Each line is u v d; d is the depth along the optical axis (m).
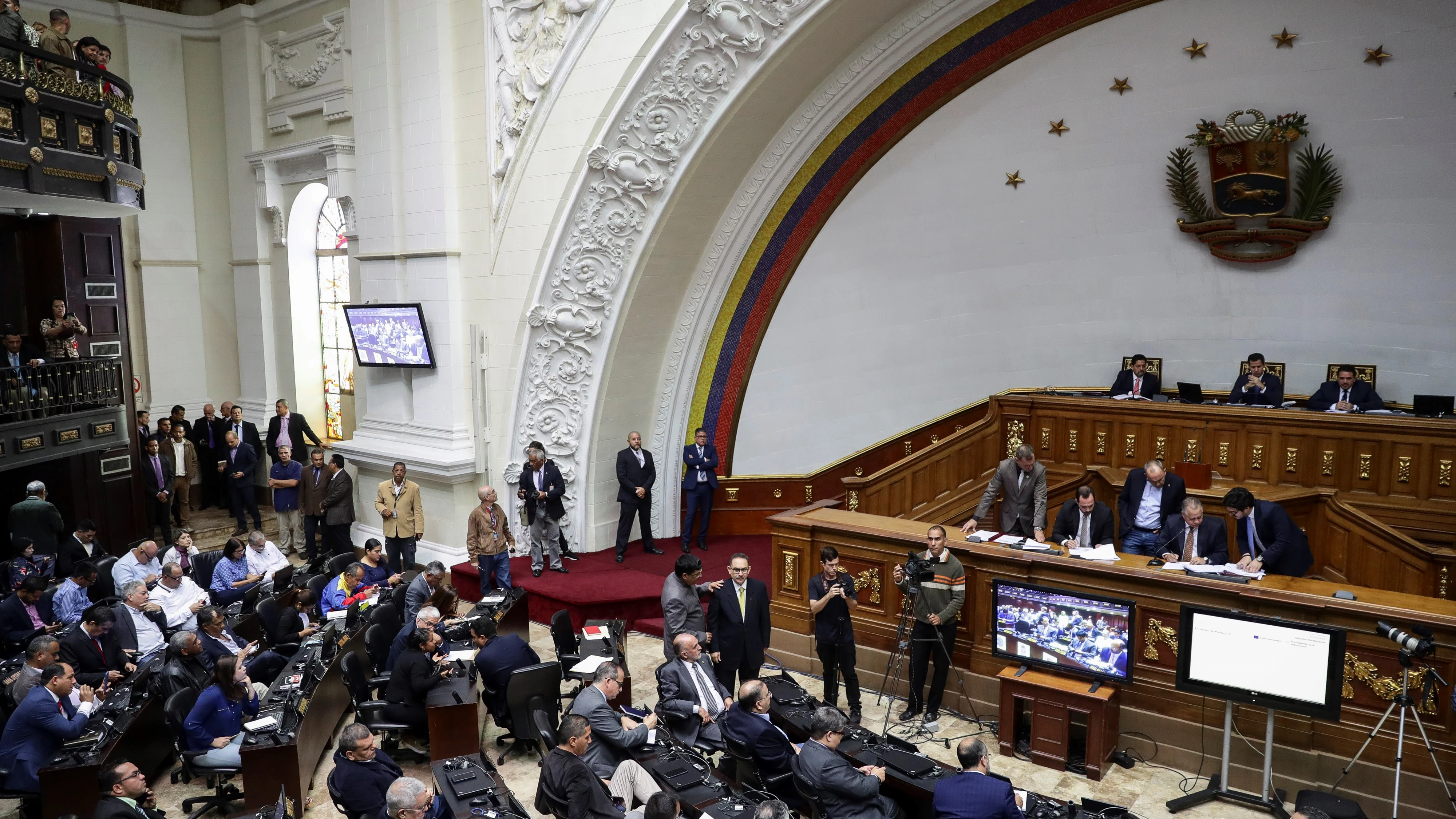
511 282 11.84
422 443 12.65
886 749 6.03
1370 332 10.29
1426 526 8.88
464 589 11.36
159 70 15.63
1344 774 5.91
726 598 7.58
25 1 14.13
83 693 6.95
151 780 7.19
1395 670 6.04
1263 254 10.65
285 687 7.20
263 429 16.11
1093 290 11.66
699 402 13.12
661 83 10.60
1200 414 9.92
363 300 13.23
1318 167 10.23
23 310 12.70
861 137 12.16
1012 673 7.09
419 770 7.24
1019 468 9.13
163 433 14.14
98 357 12.41
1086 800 5.39
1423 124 9.75
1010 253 12.01
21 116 9.09
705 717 6.75
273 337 16.17
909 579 7.42
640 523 12.23
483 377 12.22
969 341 12.38
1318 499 9.07
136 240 15.57
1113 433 10.50
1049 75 11.36
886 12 10.70
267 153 15.13
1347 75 10.01
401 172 12.57
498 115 11.66
